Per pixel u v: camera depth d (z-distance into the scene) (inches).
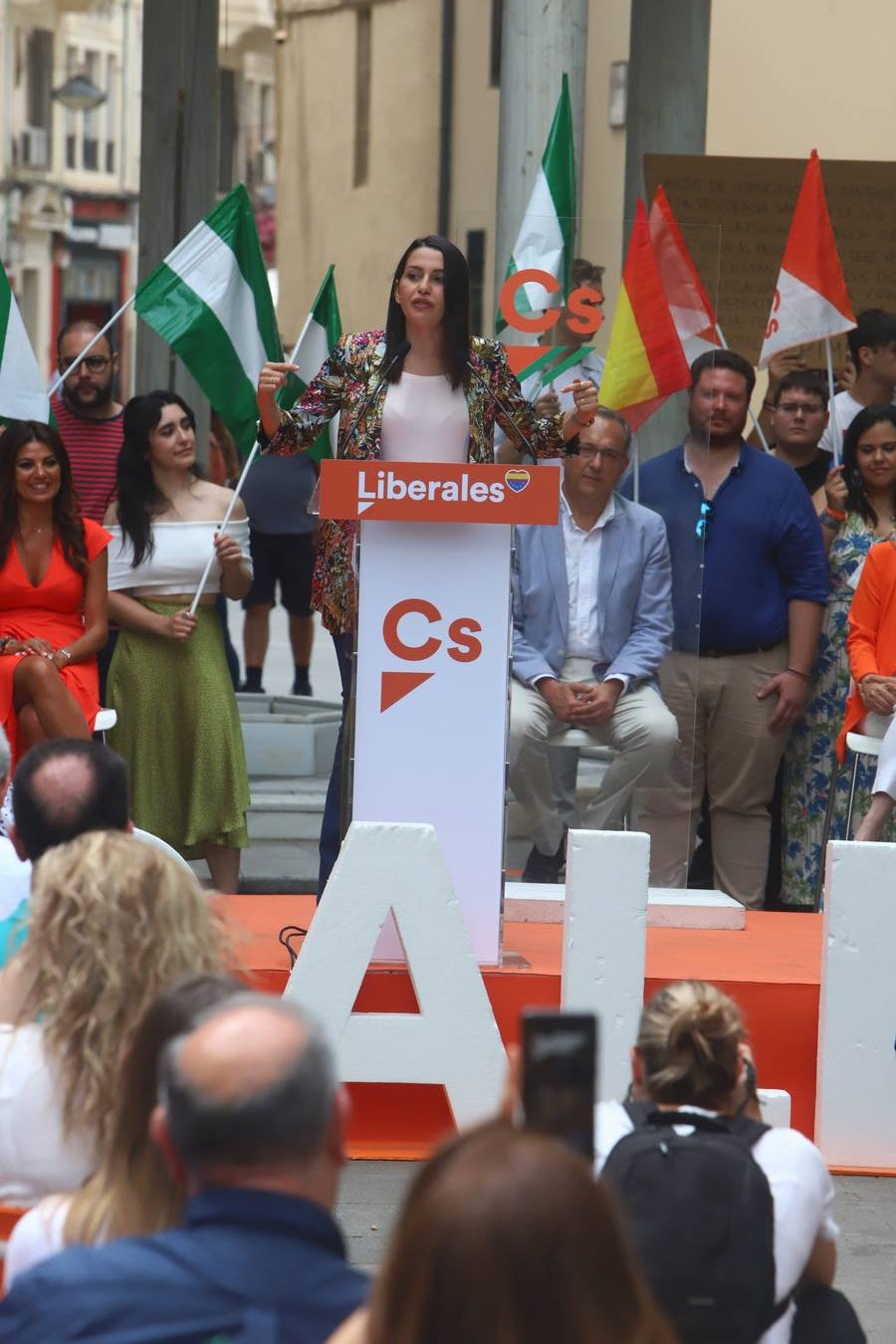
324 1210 153.2
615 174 1298.0
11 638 426.9
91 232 2370.8
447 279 354.0
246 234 490.9
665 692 405.7
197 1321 148.1
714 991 219.8
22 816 237.8
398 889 332.5
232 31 2171.5
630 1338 121.7
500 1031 346.9
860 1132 343.6
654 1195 197.5
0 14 2263.8
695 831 490.0
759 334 629.3
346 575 365.1
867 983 341.1
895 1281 296.5
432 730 343.3
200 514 464.4
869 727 450.0
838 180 620.4
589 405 367.9
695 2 776.3
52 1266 152.4
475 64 1489.9
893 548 449.4
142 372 824.3
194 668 459.2
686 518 405.7
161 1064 156.9
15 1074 202.7
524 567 398.0
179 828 462.6
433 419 358.3
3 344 474.6
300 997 331.9
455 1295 120.5
